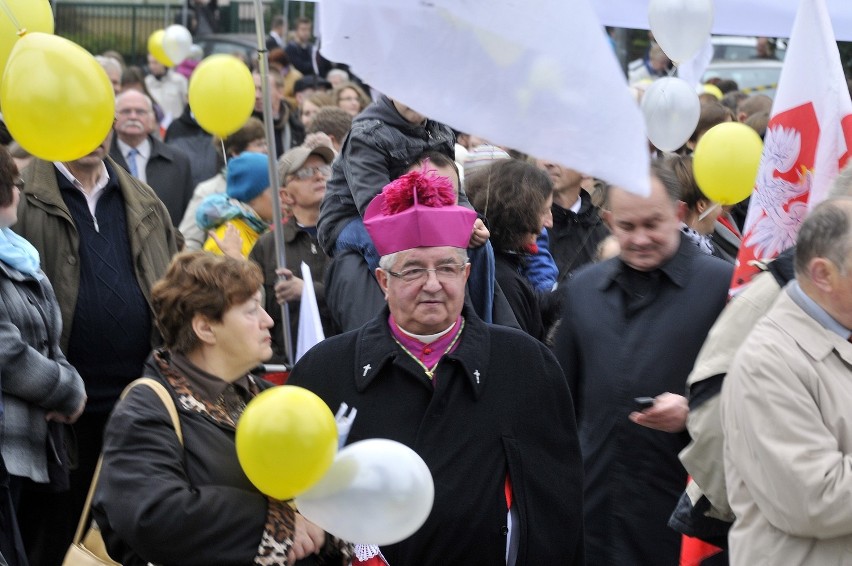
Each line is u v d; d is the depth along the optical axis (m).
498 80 5.28
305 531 6.30
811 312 6.05
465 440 6.64
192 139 16.94
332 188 9.77
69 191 9.92
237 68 10.87
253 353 6.53
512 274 9.42
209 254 6.61
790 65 7.70
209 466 6.27
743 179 9.55
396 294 6.71
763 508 5.96
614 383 7.79
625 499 7.77
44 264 9.75
